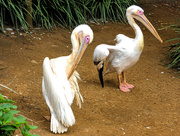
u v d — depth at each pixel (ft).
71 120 11.46
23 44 21.86
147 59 22.00
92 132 12.16
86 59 21.38
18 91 15.33
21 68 18.24
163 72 19.83
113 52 16.69
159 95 16.52
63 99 11.48
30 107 13.88
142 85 17.87
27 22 24.89
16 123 8.96
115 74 19.63
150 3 35.35
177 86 17.74
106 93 16.55
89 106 14.83
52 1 26.61
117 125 13.00
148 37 26.89
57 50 22.15
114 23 29.37
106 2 29.22
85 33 11.78
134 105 15.24
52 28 25.89
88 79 18.33
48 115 13.35
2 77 16.65
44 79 11.98
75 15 27.81
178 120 13.66
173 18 32.19
